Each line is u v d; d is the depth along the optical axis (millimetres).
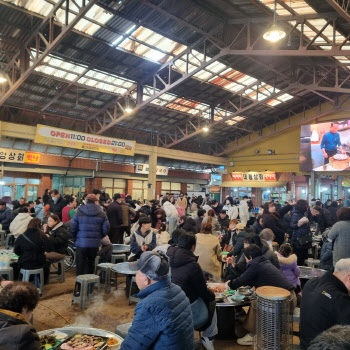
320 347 1002
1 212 8664
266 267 3668
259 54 10836
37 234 5016
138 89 14664
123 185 21453
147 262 1898
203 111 19375
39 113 15828
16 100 14445
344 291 2312
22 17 9828
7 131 13953
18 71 12164
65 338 2564
